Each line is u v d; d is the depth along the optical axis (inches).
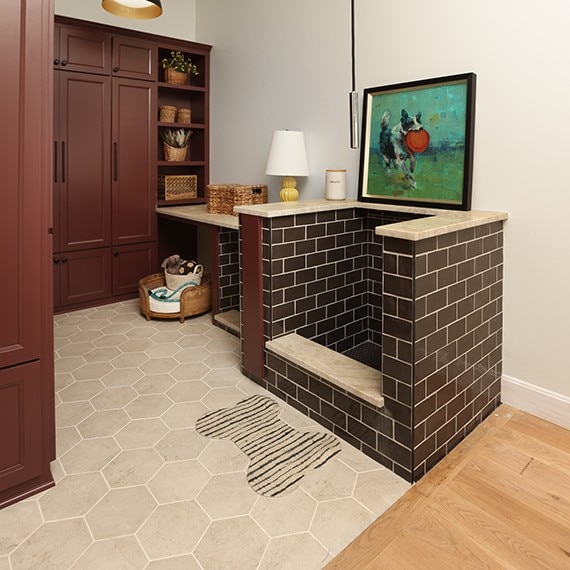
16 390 66.7
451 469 77.1
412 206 102.8
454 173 96.0
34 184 64.5
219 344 129.0
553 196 84.6
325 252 106.7
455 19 94.7
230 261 144.6
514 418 91.6
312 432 87.4
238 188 140.9
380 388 79.5
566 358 86.8
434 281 73.7
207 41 169.9
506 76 88.0
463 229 78.8
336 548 61.0
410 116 102.6
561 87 81.4
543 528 64.3
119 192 157.2
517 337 93.0
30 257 65.5
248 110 153.3
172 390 102.7
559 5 80.3
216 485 72.7
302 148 125.3
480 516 66.5
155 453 80.4
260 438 85.3
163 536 62.6
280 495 70.7
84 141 147.6
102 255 157.4
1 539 61.5
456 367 81.6
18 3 59.9
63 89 141.6
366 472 76.4
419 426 74.0
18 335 65.7
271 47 140.9
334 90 122.3
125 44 151.3
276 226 96.0
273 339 100.2
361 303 118.1
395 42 106.0
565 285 85.3
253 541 62.0
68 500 68.9
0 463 66.2
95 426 88.2
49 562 58.1
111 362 116.6
